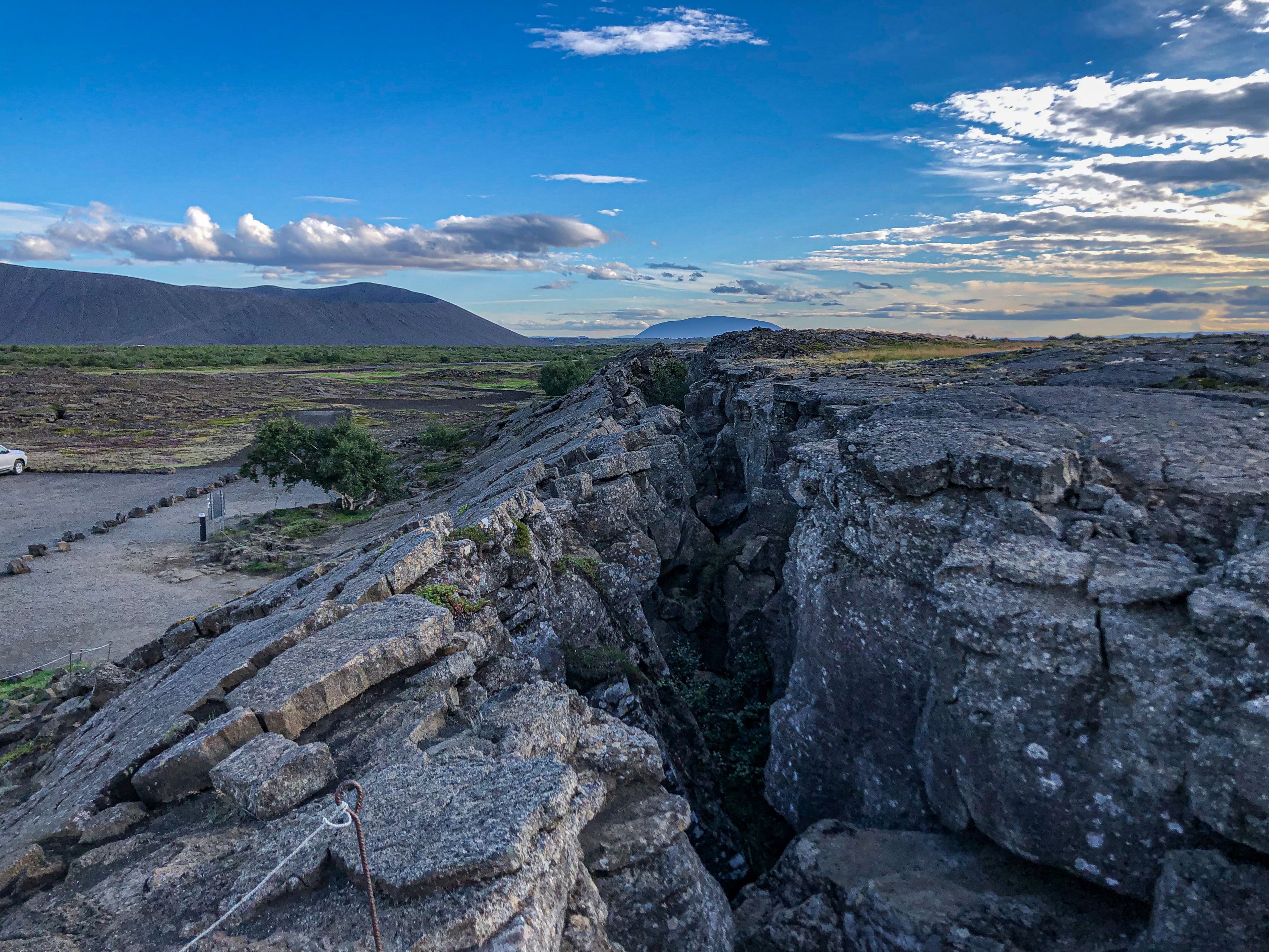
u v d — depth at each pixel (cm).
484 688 812
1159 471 759
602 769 692
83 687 1429
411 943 432
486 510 1259
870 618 832
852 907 665
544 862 485
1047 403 987
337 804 499
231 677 753
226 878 513
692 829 970
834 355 2809
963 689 665
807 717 884
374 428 6831
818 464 1052
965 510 785
